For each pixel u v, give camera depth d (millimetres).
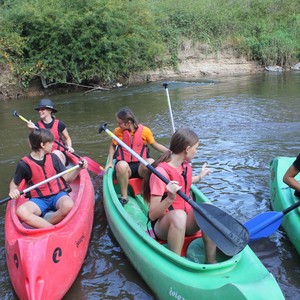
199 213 2592
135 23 15531
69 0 14625
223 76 16922
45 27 14023
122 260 3254
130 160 4035
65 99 12500
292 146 5992
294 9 21672
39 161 3398
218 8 19953
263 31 19844
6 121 9430
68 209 3246
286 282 2865
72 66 14023
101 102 11469
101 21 14102
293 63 19453
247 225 3316
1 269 3186
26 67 13734
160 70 16750
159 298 2654
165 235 2791
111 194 3676
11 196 3215
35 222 3086
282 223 3543
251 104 9781
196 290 2316
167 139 6938
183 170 2818
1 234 3758
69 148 4781
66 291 2770
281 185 3791
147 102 11023
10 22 14164
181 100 11031
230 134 6945
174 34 17656
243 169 5098
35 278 2477
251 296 2074
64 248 2811
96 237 3650
